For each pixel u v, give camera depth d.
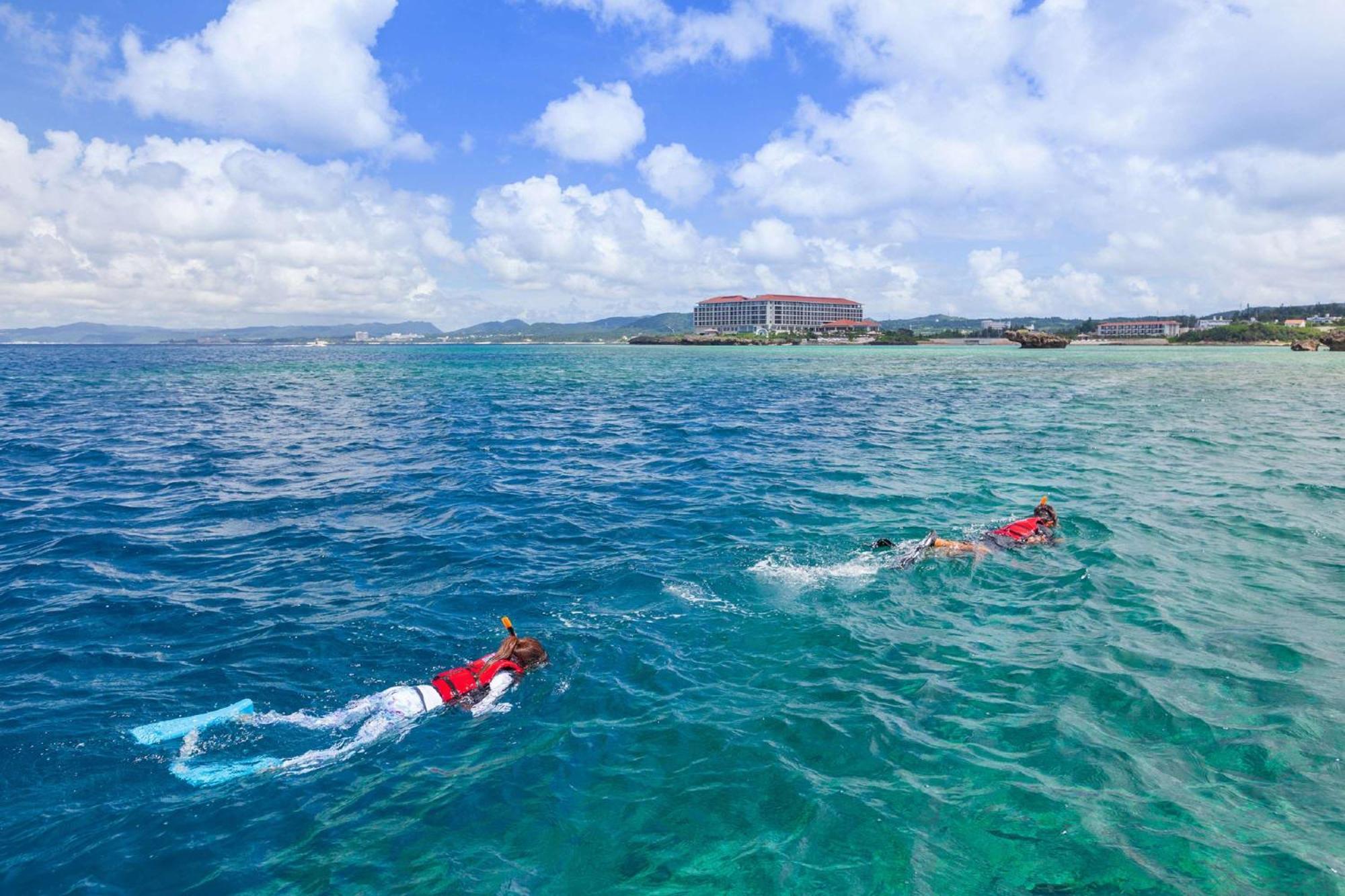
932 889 5.03
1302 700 7.41
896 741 6.80
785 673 8.16
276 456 22.05
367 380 62.56
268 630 9.34
